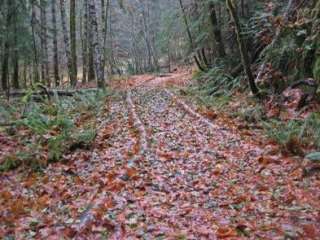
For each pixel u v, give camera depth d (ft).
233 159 27.73
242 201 20.18
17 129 36.60
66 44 85.92
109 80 110.93
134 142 33.42
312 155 24.34
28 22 91.45
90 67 107.96
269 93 43.16
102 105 54.39
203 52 73.36
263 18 50.26
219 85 58.23
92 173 26.37
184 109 48.52
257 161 26.76
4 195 23.03
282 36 45.14
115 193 21.97
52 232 17.49
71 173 27.27
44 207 20.90
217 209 19.45
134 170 25.49
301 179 22.93
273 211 18.66
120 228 17.46
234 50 63.72
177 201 20.70
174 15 77.97
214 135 34.73
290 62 43.19
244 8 59.00
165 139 34.30
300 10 42.75
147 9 186.19
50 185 24.63
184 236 16.38
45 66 93.81
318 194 20.57
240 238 16.12
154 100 59.31
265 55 49.06
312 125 31.01
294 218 17.76
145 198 21.08
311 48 39.34
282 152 27.71
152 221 18.21
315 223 17.24
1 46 82.07
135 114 45.44
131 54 205.98
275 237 15.96
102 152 31.42
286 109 37.55
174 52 151.12
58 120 37.27
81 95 59.31
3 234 17.63
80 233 17.12
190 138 34.24
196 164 27.09
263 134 33.37
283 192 21.04
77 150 32.07
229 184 22.99
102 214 18.72
